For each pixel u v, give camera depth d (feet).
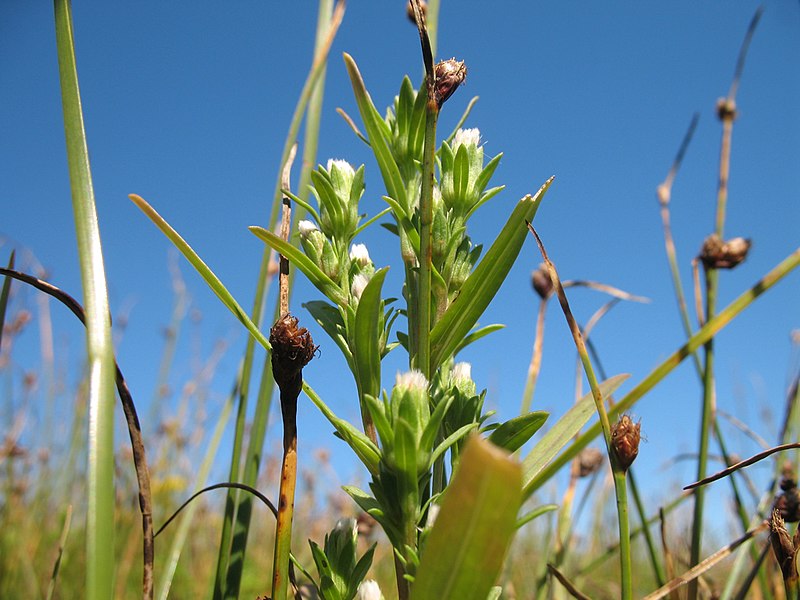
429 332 0.30
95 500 0.21
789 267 0.30
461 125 0.34
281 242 0.31
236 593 0.38
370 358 0.29
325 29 0.49
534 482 0.29
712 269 0.46
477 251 0.33
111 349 0.23
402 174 0.34
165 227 0.28
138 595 0.84
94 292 0.24
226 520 0.38
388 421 0.26
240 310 0.28
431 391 0.31
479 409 0.30
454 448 0.30
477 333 0.33
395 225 0.36
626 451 0.27
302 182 0.46
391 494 0.26
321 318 0.33
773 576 0.49
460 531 0.19
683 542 0.80
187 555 0.97
